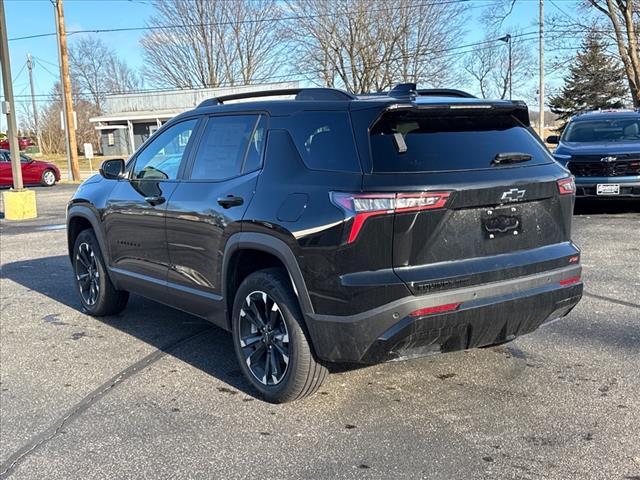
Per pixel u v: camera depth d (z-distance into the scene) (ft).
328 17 128.88
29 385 14.16
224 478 10.07
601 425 11.37
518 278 11.66
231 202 12.96
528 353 15.05
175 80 191.01
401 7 124.98
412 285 10.58
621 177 34.42
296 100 13.04
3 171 77.30
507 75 174.91
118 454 10.94
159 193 15.44
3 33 45.16
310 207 11.29
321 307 11.18
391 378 13.79
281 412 12.37
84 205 18.78
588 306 18.67
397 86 13.30
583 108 147.33
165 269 15.51
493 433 11.21
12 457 10.94
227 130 14.20
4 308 20.80
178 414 12.46
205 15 181.16
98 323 18.85
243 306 13.01
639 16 94.89
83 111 207.82
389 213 10.50
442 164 11.19
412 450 10.71
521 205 11.84
